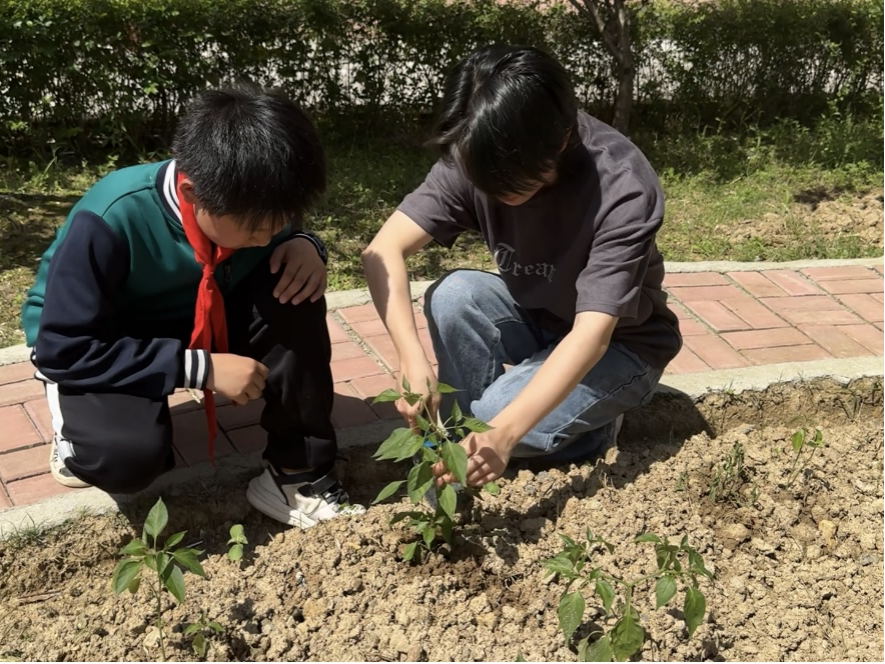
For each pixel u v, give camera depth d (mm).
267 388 2502
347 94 6527
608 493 2834
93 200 2260
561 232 2516
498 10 6754
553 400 2322
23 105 5629
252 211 2033
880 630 2523
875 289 4422
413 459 2938
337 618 2354
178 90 5922
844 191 5926
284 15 6051
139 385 2285
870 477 3113
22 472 2752
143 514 2617
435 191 2650
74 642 2262
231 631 2283
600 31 6426
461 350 2818
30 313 2412
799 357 3701
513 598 2445
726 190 5895
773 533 2783
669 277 4359
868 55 7688
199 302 2320
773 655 2393
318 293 2484
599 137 2467
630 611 2182
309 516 2627
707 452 3104
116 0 5531
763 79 7355
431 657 2244
